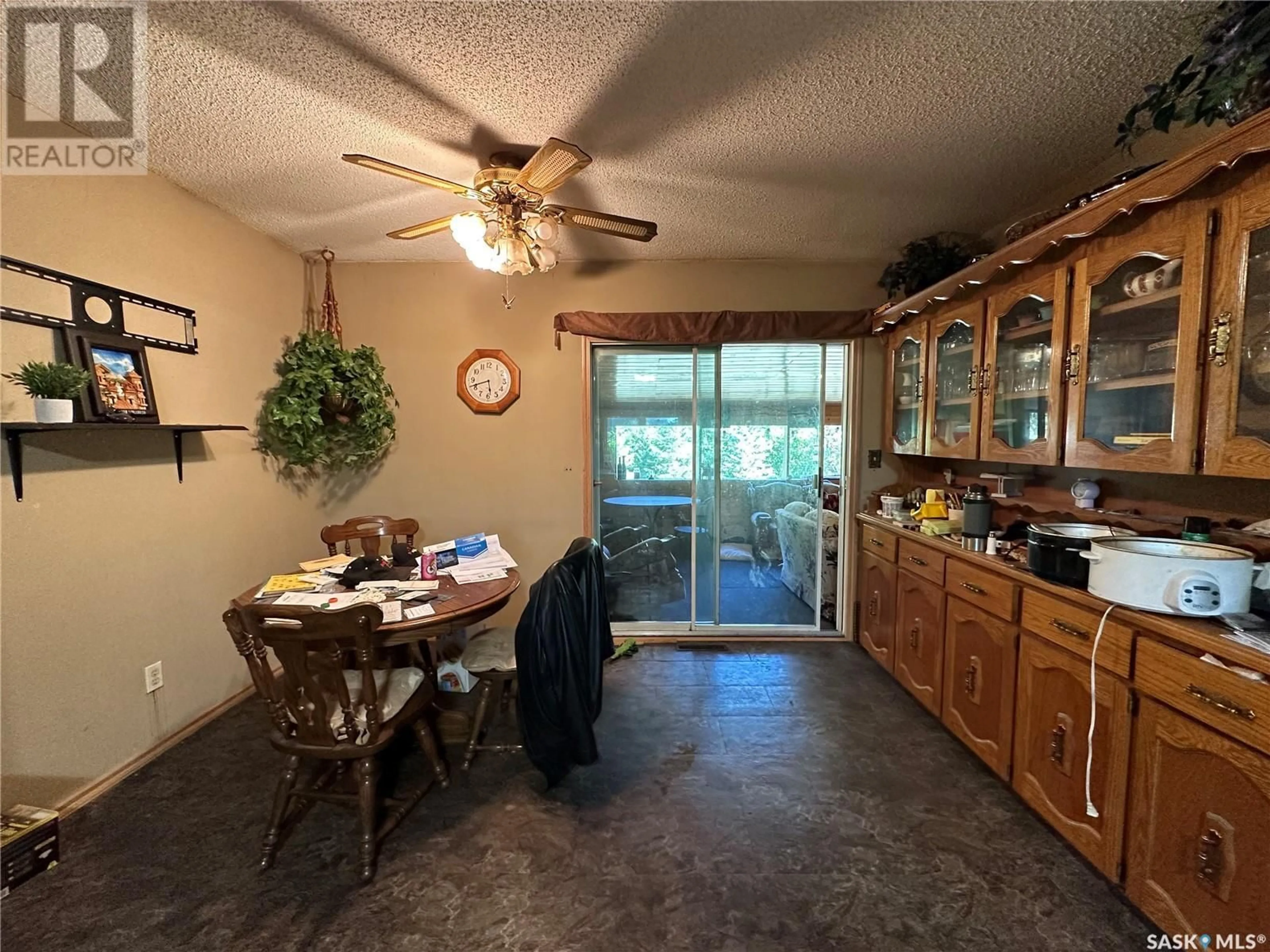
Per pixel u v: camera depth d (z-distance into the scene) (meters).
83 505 1.88
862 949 1.36
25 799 1.71
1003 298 2.11
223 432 2.56
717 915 1.45
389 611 1.86
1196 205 1.37
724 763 2.12
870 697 2.66
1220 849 1.19
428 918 1.45
